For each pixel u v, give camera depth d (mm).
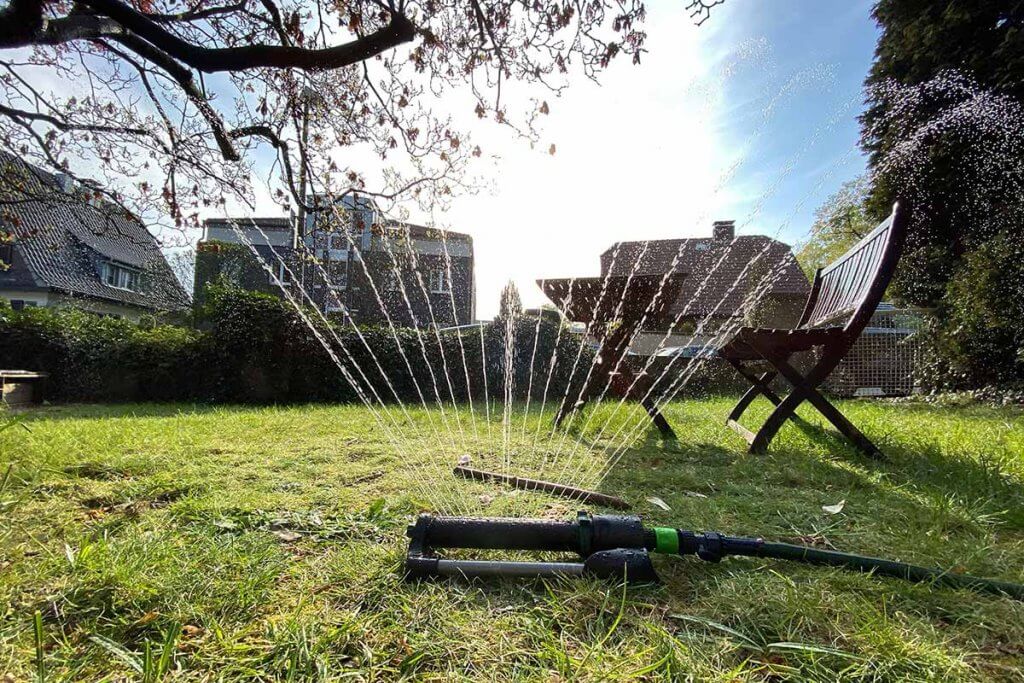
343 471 2043
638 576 1039
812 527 1410
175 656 801
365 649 818
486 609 943
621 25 3064
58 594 956
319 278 10891
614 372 3098
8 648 809
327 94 4305
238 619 913
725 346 2979
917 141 6926
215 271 14234
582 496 1682
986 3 6168
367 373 6371
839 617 903
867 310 2207
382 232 4680
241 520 1437
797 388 2354
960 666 771
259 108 4277
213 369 6242
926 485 1794
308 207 4555
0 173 4215
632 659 783
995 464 1985
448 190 4551
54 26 2713
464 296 12945
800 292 10609
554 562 1141
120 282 16953
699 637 851
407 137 4281
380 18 3498
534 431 3246
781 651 814
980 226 6141
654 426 3379
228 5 3715
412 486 1821
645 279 2961
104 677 756
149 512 1504
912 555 1204
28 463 1949
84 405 5828
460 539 1145
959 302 5738
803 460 2229
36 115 4047
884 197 7355
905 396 6668
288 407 5383
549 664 788
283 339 6168
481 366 6621
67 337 6266
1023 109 6133
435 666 786
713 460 2311
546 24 3213
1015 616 919
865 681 749
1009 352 5301
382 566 1120
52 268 14820
